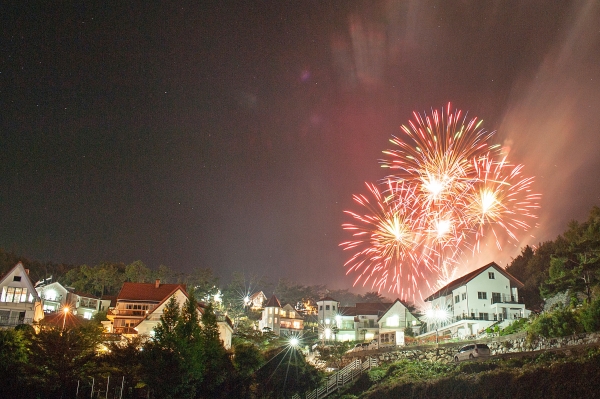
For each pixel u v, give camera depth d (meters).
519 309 77.06
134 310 79.88
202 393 53.56
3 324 67.50
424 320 100.19
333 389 58.22
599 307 44.31
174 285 84.19
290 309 128.75
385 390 51.47
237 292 134.88
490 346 55.03
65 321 64.69
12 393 47.69
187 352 51.53
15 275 72.88
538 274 86.38
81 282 117.75
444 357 56.56
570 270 59.56
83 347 51.56
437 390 46.06
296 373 60.66
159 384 50.12
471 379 43.72
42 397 48.78
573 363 36.62
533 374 38.72
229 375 56.66
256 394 57.09
